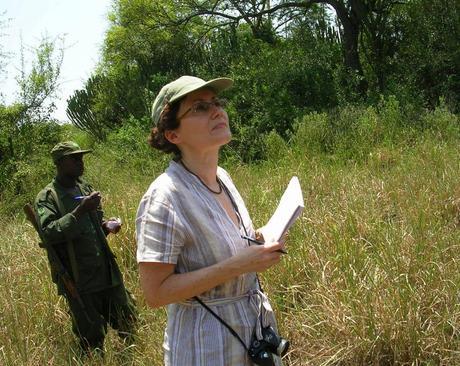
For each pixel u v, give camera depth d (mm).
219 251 2447
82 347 4883
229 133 2545
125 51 19656
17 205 11703
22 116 14250
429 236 5223
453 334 4020
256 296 2562
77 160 4910
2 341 4809
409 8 15883
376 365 4035
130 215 6566
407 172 7559
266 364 2438
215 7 19156
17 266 6363
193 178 2514
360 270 4875
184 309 2496
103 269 4922
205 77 16625
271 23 18922
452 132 9984
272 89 14758
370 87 16750
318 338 4348
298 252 5375
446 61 14500
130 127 14398
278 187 7883
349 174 8086
